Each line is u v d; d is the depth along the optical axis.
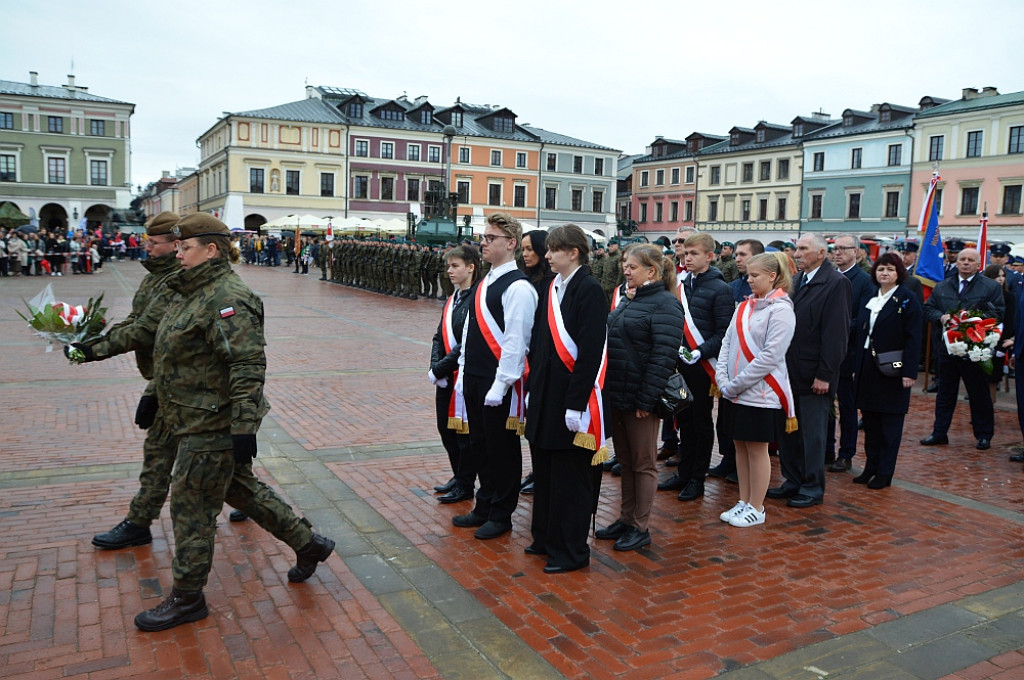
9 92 55.53
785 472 5.91
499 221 4.95
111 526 4.84
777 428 5.33
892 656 3.56
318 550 4.13
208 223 3.62
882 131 51.06
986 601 4.14
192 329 3.53
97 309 4.35
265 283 29.38
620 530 4.99
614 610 3.96
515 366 4.60
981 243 11.88
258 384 3.55
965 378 7.55
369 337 14.51
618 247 16.52
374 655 3.46
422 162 59.94
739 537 5.06
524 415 4.82
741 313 5.29
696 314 5.89
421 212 59.34
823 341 5.58
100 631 3.60
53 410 7.87
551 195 64.81
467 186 61.44
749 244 6.96
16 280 26.66
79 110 57.41
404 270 23.67
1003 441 7.86
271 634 3.62
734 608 4.01
